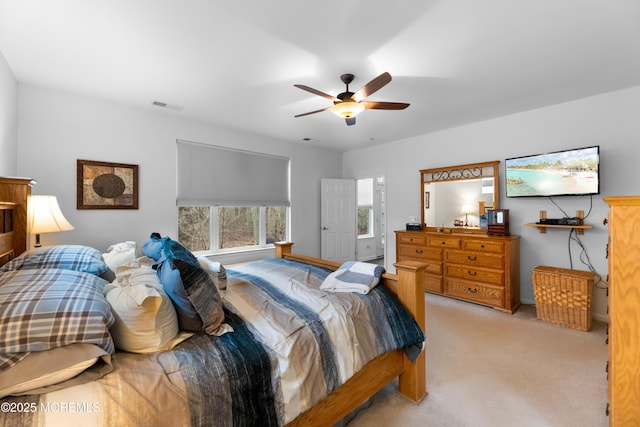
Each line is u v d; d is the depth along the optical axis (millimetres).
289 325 1402
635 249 1224
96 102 3141
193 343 1230
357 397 1592
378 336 1656
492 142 3863
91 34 1996
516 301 3559
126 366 1030
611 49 2191
